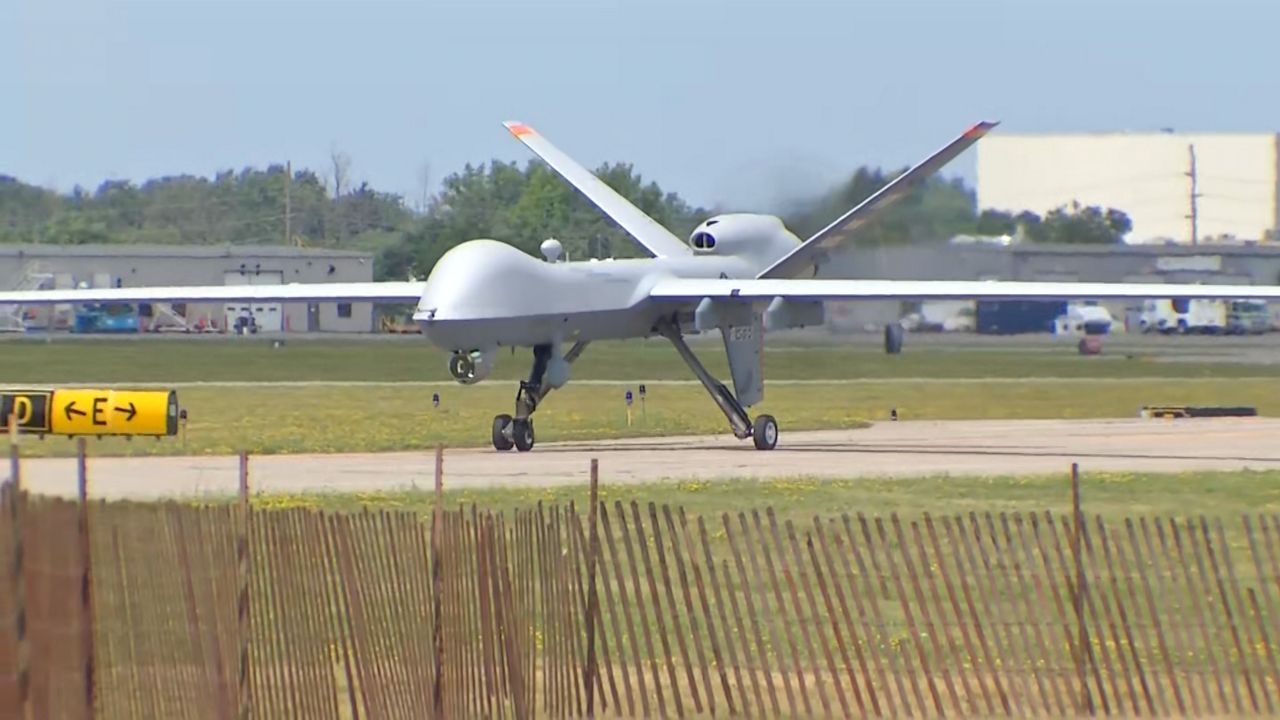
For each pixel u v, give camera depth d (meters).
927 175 160.50
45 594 48.41
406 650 57.19
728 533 66.31
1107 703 63.84
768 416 153.75
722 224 170.25
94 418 115.12
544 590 62.09
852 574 67.69
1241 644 67.69
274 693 54.34
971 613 65.94
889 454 145.62
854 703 64.00
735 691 64.50
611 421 185.00
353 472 124.56
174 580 51.97
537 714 61.72
